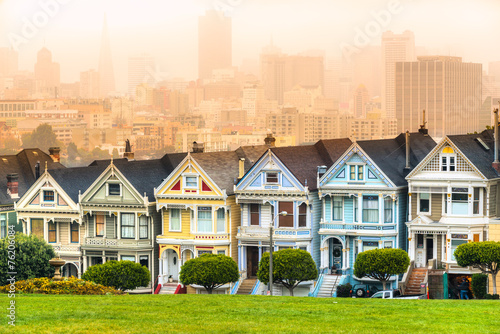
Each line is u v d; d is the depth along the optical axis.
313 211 103.38
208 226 106.12
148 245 108.06
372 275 95.69
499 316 63.72
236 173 110.75
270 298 75.94
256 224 105.50
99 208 109.38
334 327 59.62
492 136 104.00
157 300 73.38
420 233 99.12
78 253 110.12
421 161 98.75
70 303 70.06
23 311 65.25
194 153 110.69
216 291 104.19
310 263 96.44
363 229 100.75
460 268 96.75
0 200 114.62
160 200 107.56
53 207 111.38
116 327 59.66
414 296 96.62
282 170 102.75
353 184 101.25
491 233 95.19
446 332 57.81
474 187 97.00
